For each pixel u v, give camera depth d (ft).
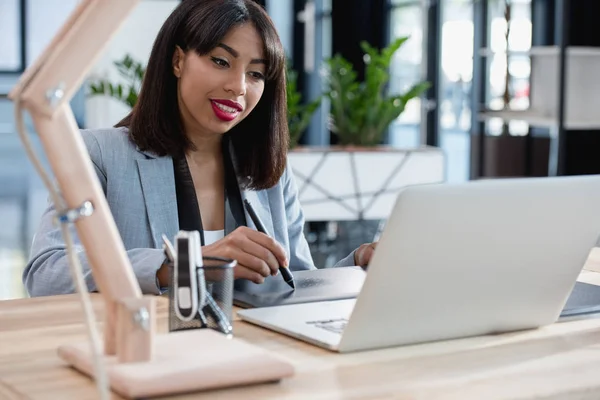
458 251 4.08
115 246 3.45
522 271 4.35
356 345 4.12
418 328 4.24
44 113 3.13
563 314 4.91
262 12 6.68
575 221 4.39
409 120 27.76
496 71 21.62
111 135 6.76
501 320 4.50
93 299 5.35
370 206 18.83
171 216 6.62
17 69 54.24
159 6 33.63
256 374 3.52
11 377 3.69
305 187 18.45
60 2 54.13
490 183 4.06
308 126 35.53
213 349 3.69
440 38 26.20
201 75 6.49
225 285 4.25
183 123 6.74
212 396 3.42
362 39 31.91
